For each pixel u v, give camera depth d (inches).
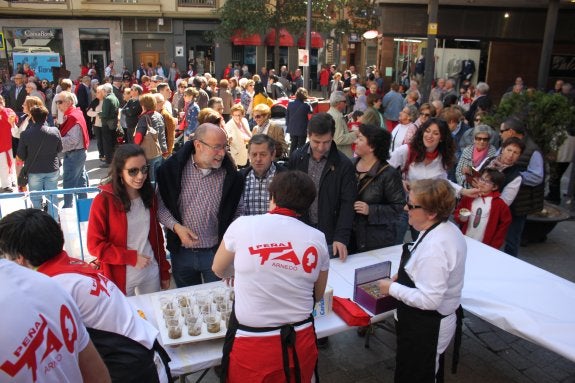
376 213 131.5
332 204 129.3
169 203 117.3
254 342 78.7
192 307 96.3
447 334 94.7
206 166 115.5
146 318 95.7
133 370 74.4
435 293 89.1
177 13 869.8
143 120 252.5
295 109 329.7
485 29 603.5
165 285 121.8
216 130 111.5
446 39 614.9
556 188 280.1
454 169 233.1
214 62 924.0
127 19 868.6
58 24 853.8
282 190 82.2
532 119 221.5
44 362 47.9
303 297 80.5
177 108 416.2
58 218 180.5
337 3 796.6
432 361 94.7
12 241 68.3
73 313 53.3
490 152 184.7
